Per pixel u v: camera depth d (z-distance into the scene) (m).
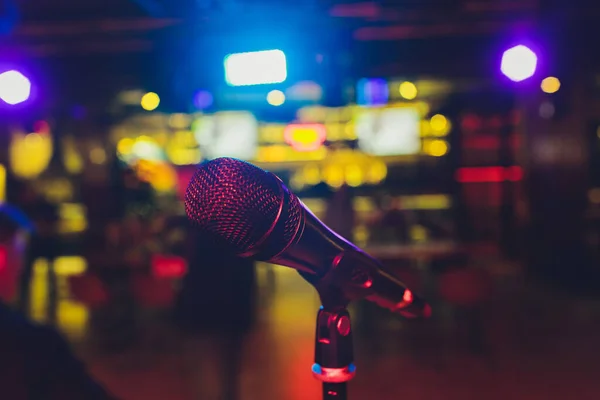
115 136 4.80
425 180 4.72
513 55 3.24
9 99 3.72
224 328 1.51
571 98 3.88
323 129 4.67
